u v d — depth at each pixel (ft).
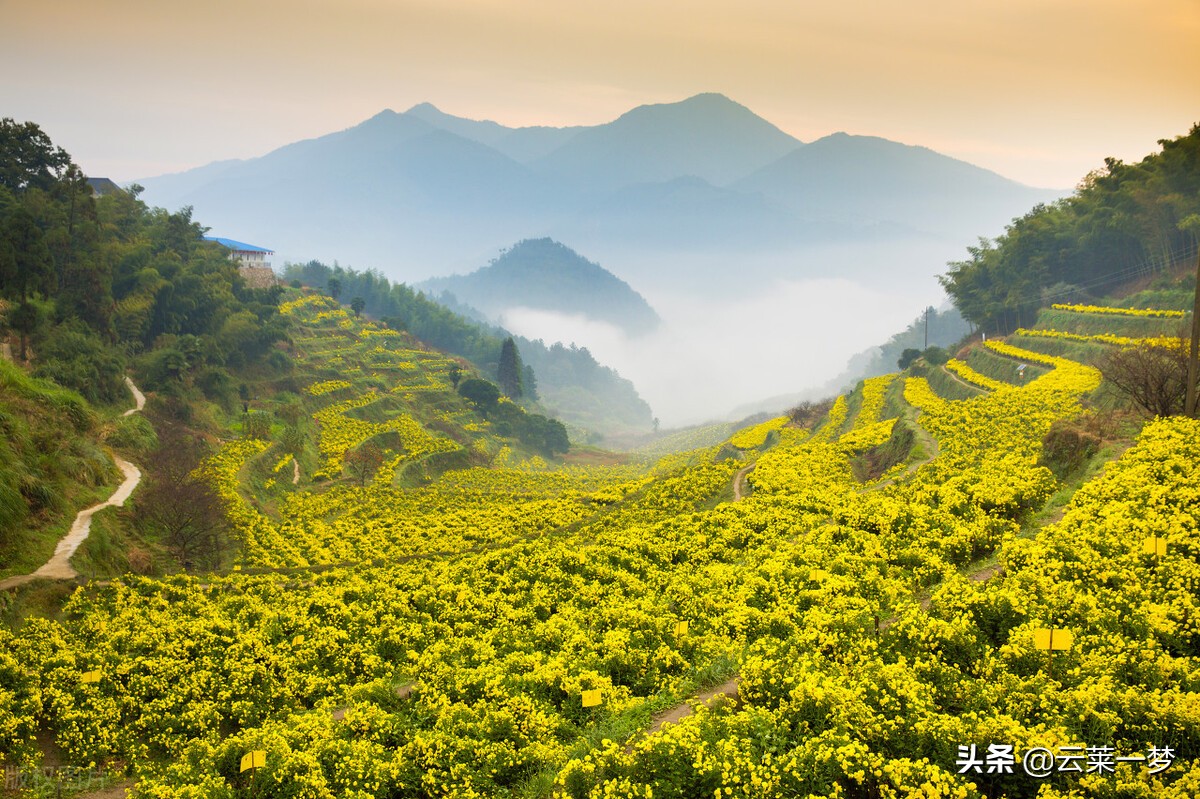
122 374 313.73
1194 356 135.33
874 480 208.95
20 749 78.79
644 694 77.87
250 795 63.05
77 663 95.20
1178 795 45.55
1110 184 432.66
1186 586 71.00
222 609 130.52
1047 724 52.85
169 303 393.29
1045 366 322.75
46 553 155.94
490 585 126.72
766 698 64.08
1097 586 73.56
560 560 129.18
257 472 311.68
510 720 70.08
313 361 516.73
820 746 52.16
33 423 206.59
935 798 47.06
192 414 334.24
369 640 106.52
